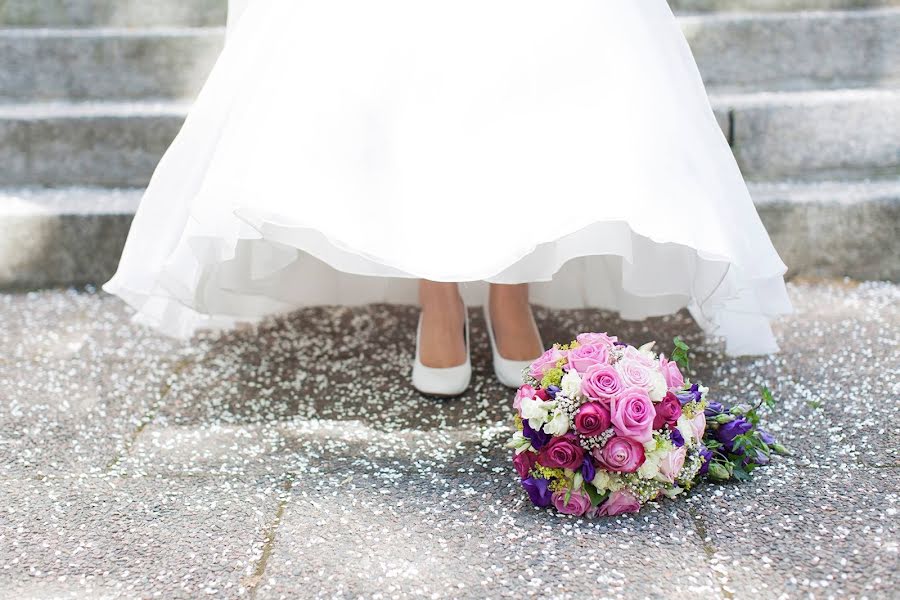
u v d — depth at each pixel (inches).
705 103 69.1
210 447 67.4
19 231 101.5
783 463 62.1
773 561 50.6
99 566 52.1
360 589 49.1
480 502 58.5
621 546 52.7
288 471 63.4
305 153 62.8
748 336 76.7
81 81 119.0
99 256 103.1
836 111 105.7
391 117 63.9
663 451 54.6
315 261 85.5
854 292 96.6
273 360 84.0
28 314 95.8
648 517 55.9
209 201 61.8
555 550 52.5
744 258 66.9
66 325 92.7
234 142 63.4
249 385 78.6
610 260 81.0
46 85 119.1
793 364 78.7
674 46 68.7
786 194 100.9
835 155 107.0
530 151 62.8
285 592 49.0
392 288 89.1
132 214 101.7
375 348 86.7
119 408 74.1
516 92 63.6
